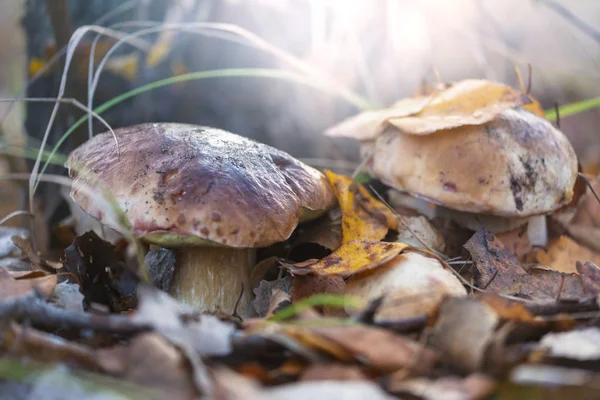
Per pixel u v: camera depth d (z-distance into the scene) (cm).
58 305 32
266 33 49
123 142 35
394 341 29
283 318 31
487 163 37
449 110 39
